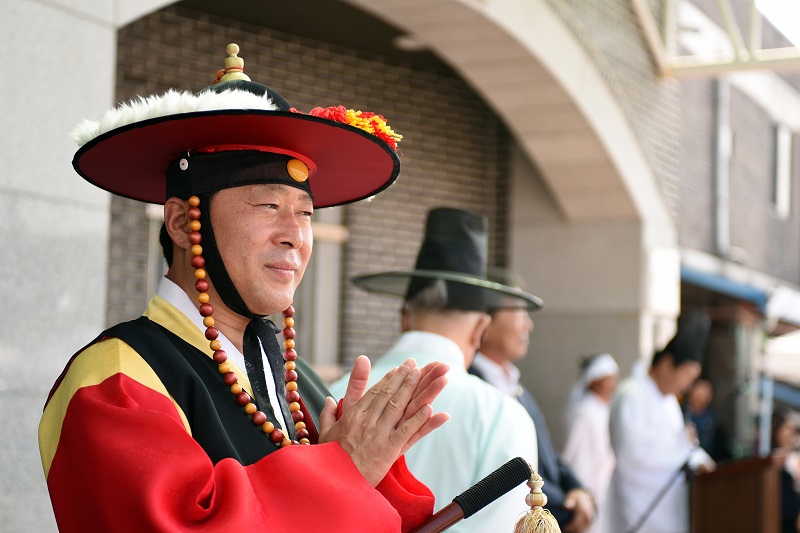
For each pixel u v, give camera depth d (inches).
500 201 303.0
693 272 360.5
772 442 347.6
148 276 228.2
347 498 65.7
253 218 72.9
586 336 294.2
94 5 137.6
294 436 75.6
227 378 72.4
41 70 130.5
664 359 225.1
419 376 70.9
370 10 229.5
